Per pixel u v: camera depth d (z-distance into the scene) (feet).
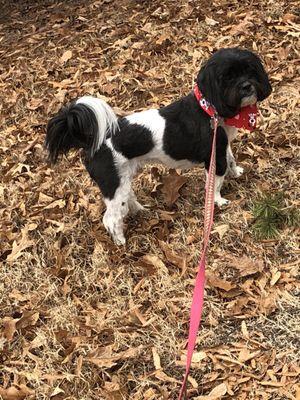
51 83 6.11
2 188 4.85
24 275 4.01
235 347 3.23
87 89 5.84
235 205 4.15
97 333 3.48
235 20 6.22
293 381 2.98
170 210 4.30
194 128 3.90
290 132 4.70
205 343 3.30
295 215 3.91
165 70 5.81
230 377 3.07
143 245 4.08
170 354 3.29
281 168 4.38
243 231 3.93
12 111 5.89
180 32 6.27
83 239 4.20
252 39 5.87
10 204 4.69
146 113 3.95
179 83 5.59
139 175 4.62
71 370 3.32
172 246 3.98
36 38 7.13
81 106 3.60
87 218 4.36
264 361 3.12
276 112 4.93
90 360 3.30
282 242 3.80
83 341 3.44
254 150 4.59
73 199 4.59
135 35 6.48
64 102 5.77
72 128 3.63
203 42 6.02
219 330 3.35
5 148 5.36
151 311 3.58
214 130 3.71
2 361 3.45
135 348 3.33
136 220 4.30
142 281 3.77
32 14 7.97
